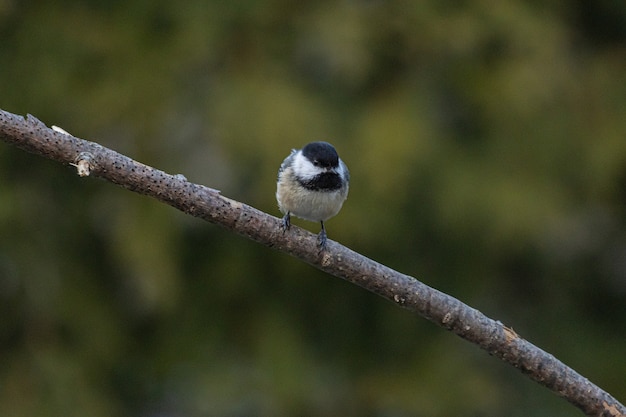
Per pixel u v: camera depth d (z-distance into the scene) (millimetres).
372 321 13500
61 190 12680
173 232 12383
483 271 13500
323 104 12367
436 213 12648
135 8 12680
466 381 12992
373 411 12758
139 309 12969
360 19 12570
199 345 13000
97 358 12609
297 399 12438
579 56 14086
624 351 14633
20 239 12359
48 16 12500
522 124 13000
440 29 12703
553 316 14656
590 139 13266
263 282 13141
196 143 12180
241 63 12539
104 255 12930
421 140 12273
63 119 12133
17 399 11789
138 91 12172
